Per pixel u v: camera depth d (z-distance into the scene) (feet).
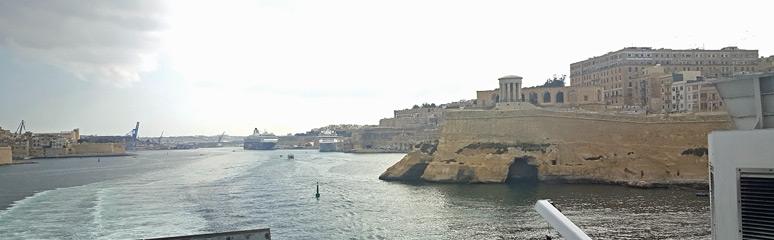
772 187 43.98
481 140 368.27
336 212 230.89
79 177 483.51
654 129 336.70
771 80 51.01
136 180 432.66
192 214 230.27
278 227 196.85
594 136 348.79
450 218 207.51
